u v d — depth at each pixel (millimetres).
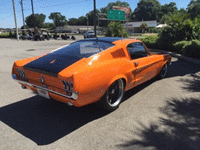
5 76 5949
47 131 2748
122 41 3674
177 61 8539
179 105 3613
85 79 2572
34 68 2910
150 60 4230
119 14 35625
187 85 4836
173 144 2416
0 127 2854
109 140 2518
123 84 3477
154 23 86375
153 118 3105
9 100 3936
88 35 35406
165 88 4609
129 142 2469
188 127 2820
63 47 3832
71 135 2641
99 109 3469
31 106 3641
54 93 2771
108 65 2988
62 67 2748
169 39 12531
